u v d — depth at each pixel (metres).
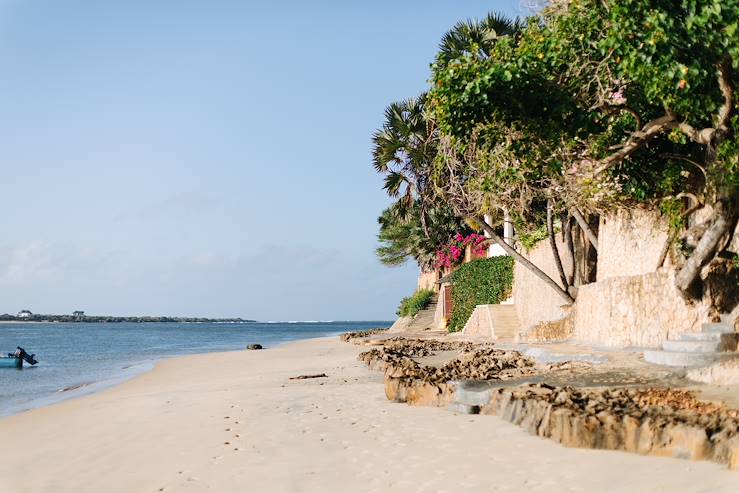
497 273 32.41
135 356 40.69
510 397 9.16
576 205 17.47
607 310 16.92
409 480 6.57
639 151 14.37
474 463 6.98
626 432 6.95
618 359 13.10
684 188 14.27
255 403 12.20
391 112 27.42
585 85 12.17
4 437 10.91
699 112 10.76
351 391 13.53
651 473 6.08
